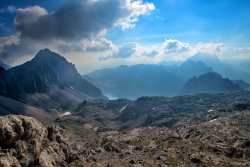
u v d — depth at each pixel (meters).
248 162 23.33
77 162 25.19
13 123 16.30
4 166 12.65
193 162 26.70
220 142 35.72
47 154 19.88
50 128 24.69
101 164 27.80
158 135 59.03
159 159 30.44
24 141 17.00
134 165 26.34
